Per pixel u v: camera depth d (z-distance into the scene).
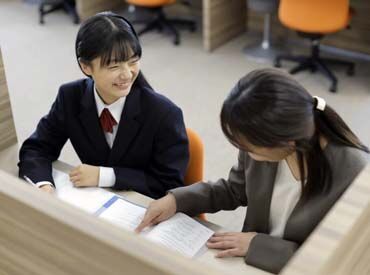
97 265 0.66
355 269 0.66
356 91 3.64
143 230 1.36
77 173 1.57
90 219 0.67
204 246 1.30
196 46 4.36
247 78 1.06
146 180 1.62
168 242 1.31
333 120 1.14
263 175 1.33
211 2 4.05
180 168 1.64
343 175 1.16
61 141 1.75
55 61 4.13
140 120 1.61
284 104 1.02
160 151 1.65
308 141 1.09
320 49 4.29
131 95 1.59
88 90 1.61
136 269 0.62
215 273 0.59
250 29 4.64
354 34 4.12
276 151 1.08
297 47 4.31
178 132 1.64
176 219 1.40
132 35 1.46
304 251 0.60
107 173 1.57
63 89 1.68
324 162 1.15
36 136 1.73
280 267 1.21
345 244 0.62
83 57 1.47
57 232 0.68
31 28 4.73
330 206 1.18
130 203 1.48
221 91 3.68
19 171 1.66
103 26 1.44
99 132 1.64
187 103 3.54
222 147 3.09
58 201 0.70
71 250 0.68
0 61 1.68
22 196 0.70
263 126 1.02
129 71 1.48
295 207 1.25
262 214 1.37
